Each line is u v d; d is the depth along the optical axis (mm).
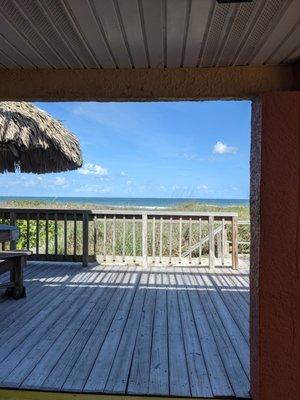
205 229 7613
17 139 4691
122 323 3859
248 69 2096
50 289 5285
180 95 2115
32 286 5453
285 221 2027
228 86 2104
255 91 2094
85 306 4469
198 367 2834
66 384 2547
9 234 4254
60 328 3686
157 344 3297
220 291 5270
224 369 2799
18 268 4793
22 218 7102
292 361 2016
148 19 1524
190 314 4195
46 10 1454
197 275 6324
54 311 4254
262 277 2037
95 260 7141
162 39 1720
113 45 1795
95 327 3727
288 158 2025
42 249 8047
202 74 2113
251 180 2258
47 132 5168
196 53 1900
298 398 2012
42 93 2139
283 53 1916
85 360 2941
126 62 2029
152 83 2121
